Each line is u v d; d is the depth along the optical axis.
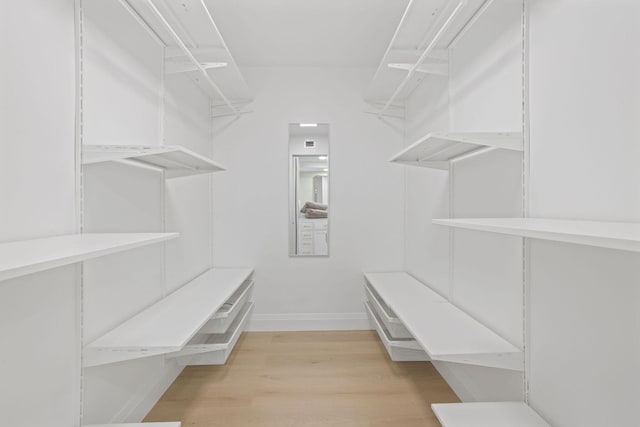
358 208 3.52
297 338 3.26
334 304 3.52
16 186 1.18
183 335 1.63
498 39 1.71
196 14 1.92
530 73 1.46
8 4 1.14
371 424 1.92
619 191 1.05
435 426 1.90
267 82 3.49
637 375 0.97
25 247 1.04
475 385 1.98
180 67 2.31
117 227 1.80
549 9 1.34
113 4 1.74
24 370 1.18
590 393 1.14
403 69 2.52
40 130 1.28
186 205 2.80
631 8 1.00
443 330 1.81
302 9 2.50
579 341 1.19
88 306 1.53
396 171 3.53
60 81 1.38
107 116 1.69
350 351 2.94
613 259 1.05
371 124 3.52
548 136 1.36
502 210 1.72
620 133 1.04
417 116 3.09
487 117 1.82
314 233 3.52
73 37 1.46
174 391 2.28
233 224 3.48
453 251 2.34
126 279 1.86
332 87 3.51
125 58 1.86
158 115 2.26
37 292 1.24
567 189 1.26
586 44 1.17
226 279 2.93
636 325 0.98
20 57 1.19
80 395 1.45
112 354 1.48
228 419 1.97
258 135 3.48
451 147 1.92
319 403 2.13
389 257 3.53
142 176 2.09
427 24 2.01
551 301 1.33
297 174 3.50
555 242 1.31
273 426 1.90
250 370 2.58
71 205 1.45
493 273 1.80
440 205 2.59
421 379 2.43
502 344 1.61
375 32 2.82
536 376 1.42
